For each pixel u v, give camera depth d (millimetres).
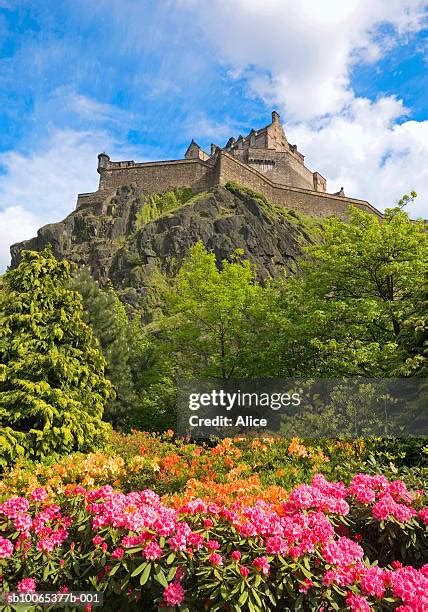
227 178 60219
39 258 9367
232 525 3461
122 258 51844
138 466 5926
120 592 3303
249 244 51969
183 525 3350
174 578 3225
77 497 4207
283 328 14922
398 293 15109
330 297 15461
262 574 3148
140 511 3568
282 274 50594
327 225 16203
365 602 2945
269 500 4375
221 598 3152
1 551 3566
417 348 9625
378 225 15078
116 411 18531
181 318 17688
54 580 3592
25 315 8773
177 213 54250
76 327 9172
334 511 3881
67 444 8266
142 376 19875
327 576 3125
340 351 12875
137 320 29062
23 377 8477
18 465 6734
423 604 2867
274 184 64750
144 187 63469
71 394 8781
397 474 5293
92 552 3477
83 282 20234
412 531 3943
